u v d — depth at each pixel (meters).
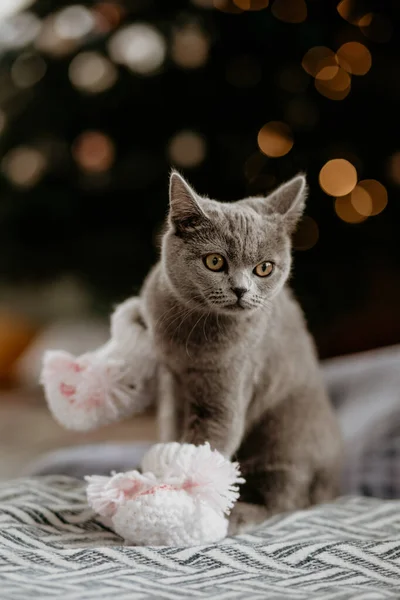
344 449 1.67
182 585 0.88
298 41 2.63
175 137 2.78
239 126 2.76
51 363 1.33
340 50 2.66
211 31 2.68
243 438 1.47
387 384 1.83
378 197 2.75
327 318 2.89
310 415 1.51
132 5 2.78
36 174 2.85
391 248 2.88
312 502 1.50
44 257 3.02
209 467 1.12
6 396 3.96
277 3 2.64
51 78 2.81
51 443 3.16
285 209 1.37
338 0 2.67
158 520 1.06
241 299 1.24
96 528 1.19
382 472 1.63
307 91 2.72
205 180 2.77
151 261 2.92
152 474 1.14
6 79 2.89
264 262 1.29
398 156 2.75
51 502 1.26
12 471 2.75
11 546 1.01
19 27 2.89
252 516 1.35
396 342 3.32
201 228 1.27
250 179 2.74
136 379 1.33
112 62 2.75
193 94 2.74
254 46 2.67
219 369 1.30
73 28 2.81
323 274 2.82
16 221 2.92
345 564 0.99
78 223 2.93
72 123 2.84
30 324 4.11
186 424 1.35
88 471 1.64
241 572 0.96
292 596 0.84
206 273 1.26
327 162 2.70
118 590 0.84
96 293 3.07
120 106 2.78
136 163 2.79
